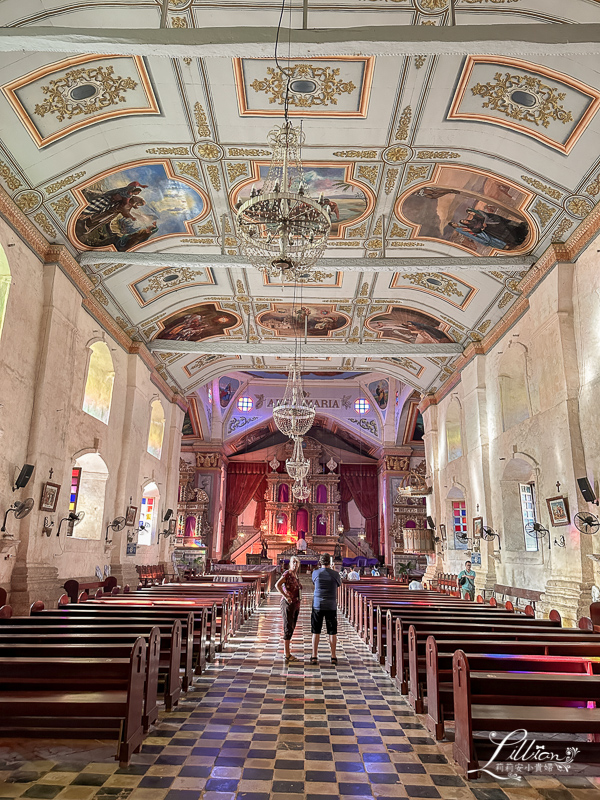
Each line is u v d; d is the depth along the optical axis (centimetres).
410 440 3073
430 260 1139
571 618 953
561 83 794
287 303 1602
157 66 799
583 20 714
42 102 816
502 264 1135
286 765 429
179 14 731
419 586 1562
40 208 979
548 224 1048
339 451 3572
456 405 1802
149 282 1395
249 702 600
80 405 1228
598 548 940
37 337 1022
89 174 973
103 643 550
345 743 480
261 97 857
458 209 1122
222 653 884
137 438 1603
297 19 743
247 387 3225
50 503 1035
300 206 721
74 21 731
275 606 1689
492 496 1430
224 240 1220
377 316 1683
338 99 859
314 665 809
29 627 602
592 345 984
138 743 452
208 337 1838
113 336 1434
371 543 3416
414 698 579
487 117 886
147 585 1414
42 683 480
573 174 925
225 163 1004
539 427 1152
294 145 820
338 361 2111
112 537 1435
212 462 3069
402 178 1041
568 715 436
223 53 595
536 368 1172
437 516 1939
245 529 3494
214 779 400
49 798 362
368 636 1004
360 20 743
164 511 1930
